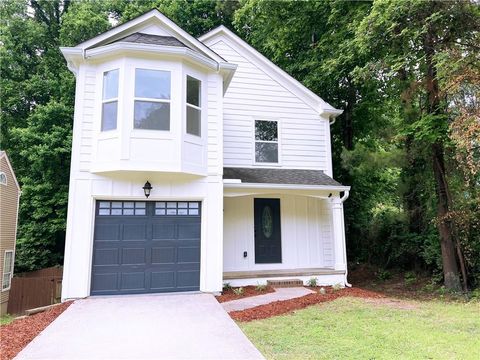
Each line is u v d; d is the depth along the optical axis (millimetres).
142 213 8211
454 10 8195
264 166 11547
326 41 13688
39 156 15414
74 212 7688
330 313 6801
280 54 15969
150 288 7996
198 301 7254
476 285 9555
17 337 5160
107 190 7922
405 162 10391
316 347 4785
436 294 9461
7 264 13195
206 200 8523
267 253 10984
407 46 9359
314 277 9875
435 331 5629
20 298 13344
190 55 8219
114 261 7887
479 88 7871
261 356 4266
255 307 7105
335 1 12328
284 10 14398
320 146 12141
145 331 5230
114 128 7844
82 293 7484
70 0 18938
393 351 4641
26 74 18469
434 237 10492
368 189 14875
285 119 11977
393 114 14422
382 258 13336
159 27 8945
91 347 4543
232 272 10070
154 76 8070
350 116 15305
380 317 6547
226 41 11914
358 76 10258
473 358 4379
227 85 9773
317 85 14305
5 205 13094
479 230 9586
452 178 9555
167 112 8031
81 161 7875
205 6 19297
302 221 11445
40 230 15680
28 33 18016
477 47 8086
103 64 8141
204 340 4836
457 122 7773
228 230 10742
